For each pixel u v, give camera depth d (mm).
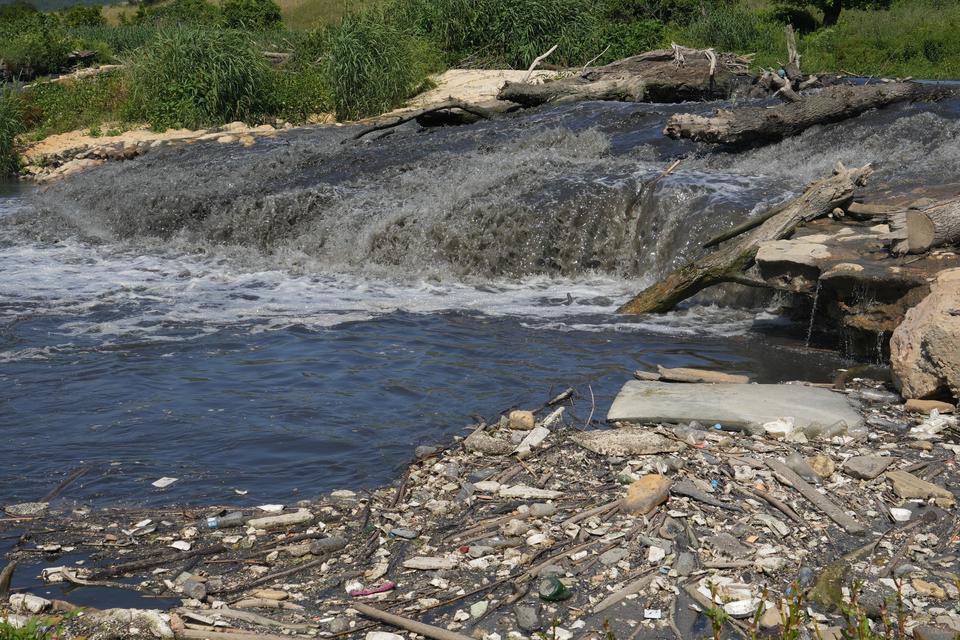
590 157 15172
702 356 8273
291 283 11688
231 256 13656
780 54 31766
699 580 4504
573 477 5719
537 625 4168
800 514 5145
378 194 14172
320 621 4277
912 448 6012
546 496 5449
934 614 4129
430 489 5629
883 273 7793
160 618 4207
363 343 8719
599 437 6152
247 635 4145
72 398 7305
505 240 12320
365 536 5070
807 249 8617
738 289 10094
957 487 5453
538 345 8625
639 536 4902
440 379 7656
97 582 4629
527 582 4535
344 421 6754
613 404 6848
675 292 9641
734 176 12688
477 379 7652
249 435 6504
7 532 5172
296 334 9062
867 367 7840
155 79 25953
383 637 4090
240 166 17578
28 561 4859
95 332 9250
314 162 16906
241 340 8867
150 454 6215
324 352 8430
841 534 4938
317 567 4766
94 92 28547
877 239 8812
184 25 27078
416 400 7172
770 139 14625
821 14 38062
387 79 24891
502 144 16234
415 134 19297
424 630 4125
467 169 14516
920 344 6777
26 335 9133
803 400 6801
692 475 5621
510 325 9383
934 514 5102
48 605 4340
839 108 14594
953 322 6586
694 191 11938
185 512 5379
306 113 25812
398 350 8477
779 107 14586
